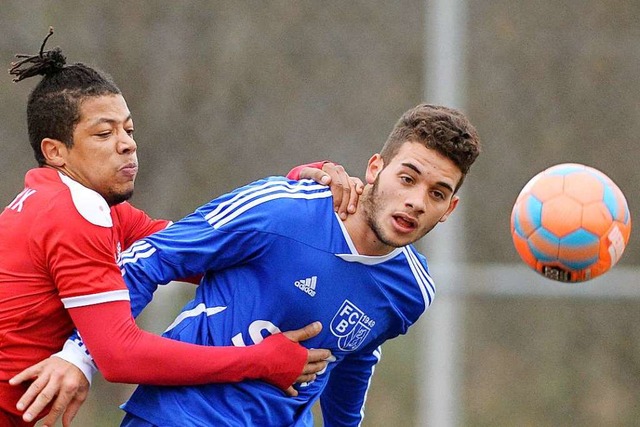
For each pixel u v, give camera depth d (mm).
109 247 13664
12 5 41125
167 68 41969
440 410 28250
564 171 14852
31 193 14031
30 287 13719
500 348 36219
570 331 36688
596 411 35531
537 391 35562
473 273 28828
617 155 40156
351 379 16422
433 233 29078
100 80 14297
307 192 14414
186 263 14164
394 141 14070
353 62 41562
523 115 39875
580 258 14492
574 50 40500
